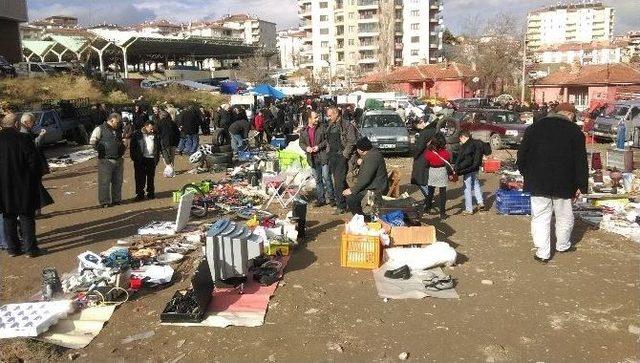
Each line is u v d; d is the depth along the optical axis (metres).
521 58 56.53
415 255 6.63
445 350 4.61
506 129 19.75
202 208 9.36
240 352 4.63
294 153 12.25
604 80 44.69
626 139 19.94
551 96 50.38
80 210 10.12
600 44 116.19
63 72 35.19
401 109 28.08
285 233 7.62
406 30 98.75
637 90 43.91
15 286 6.20
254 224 7.96
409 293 5.80
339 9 101.56
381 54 92.62
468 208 9.55
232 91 52.38
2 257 7.26
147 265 6.71
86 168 16.22
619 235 8.06
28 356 4.58
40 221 9.28
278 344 4.75
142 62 78.12
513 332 4.92
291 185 11.45
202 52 72.12
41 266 6.89
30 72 32.03
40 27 99.31
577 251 7.33
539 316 5.25
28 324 4.91
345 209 9.52
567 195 6.70
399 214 7.46
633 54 111.19
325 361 4.47
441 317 5.26
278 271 6.41
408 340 4.80
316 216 9.43
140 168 10.88
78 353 4.66
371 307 5.51
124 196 11.54
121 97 35.03
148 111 25.78
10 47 38.66
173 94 43.50
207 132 28.47
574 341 4.74
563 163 6.61
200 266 5.70
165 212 9.87
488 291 5.91
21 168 6.95
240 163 16.08
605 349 4.59
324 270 6.65
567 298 5.69
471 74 58.03
